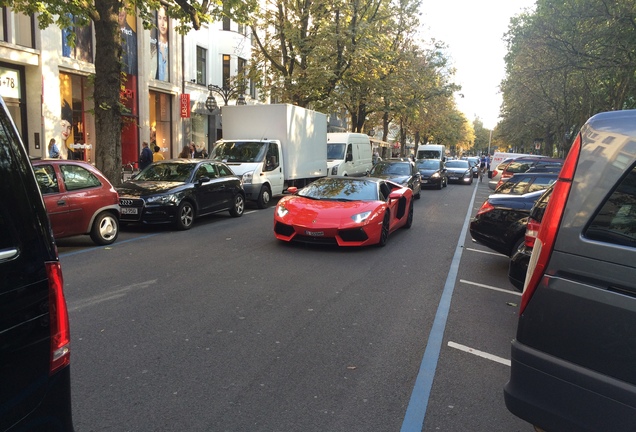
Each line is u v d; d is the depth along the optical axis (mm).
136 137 22297
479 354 4332
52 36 17250
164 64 24359
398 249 8945
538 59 23312
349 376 3805
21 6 11297
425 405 3406
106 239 8648
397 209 10344
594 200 2244
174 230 10523
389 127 50844
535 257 2418
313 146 17781
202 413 3195
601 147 2293
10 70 16359
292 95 21984
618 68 16484
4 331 1686
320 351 4258
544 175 10523
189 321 4883
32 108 17016
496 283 6816
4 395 1680
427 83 30812
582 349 2186
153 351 4152
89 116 19531
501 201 7371
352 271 7152
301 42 20266
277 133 15484
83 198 8125
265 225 11352
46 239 1947
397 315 5277
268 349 4258
